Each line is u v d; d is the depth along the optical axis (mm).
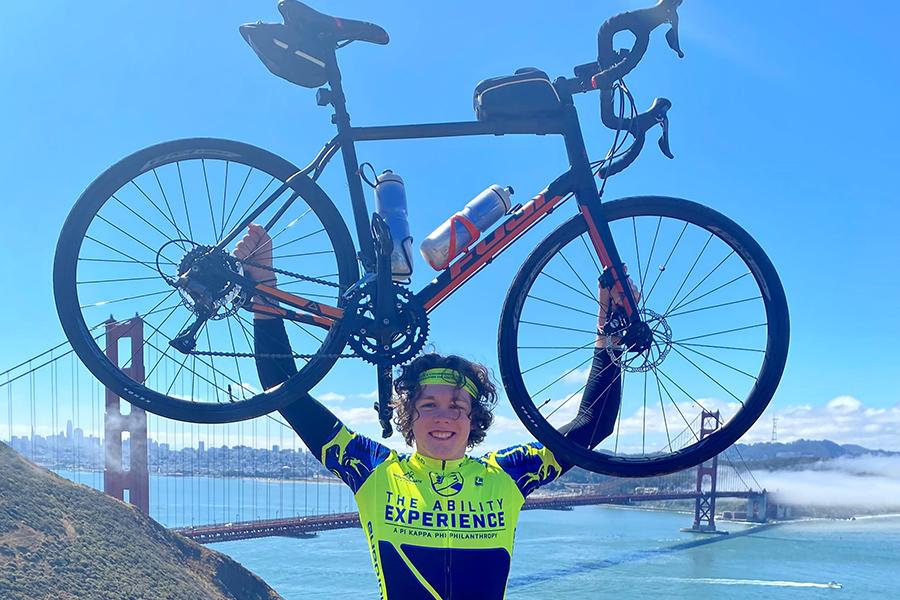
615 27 3100
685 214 3141
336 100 3109
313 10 3029
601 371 3068
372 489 2445
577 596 50969
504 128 3145
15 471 31406
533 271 3066
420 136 3141
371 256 3049
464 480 2447
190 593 28844
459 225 3043
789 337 2979
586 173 3156
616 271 3100
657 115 3238
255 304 3006
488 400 2629
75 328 2863
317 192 3109
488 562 2305
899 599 53750
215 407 2918
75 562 26438
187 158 3051
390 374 2979
